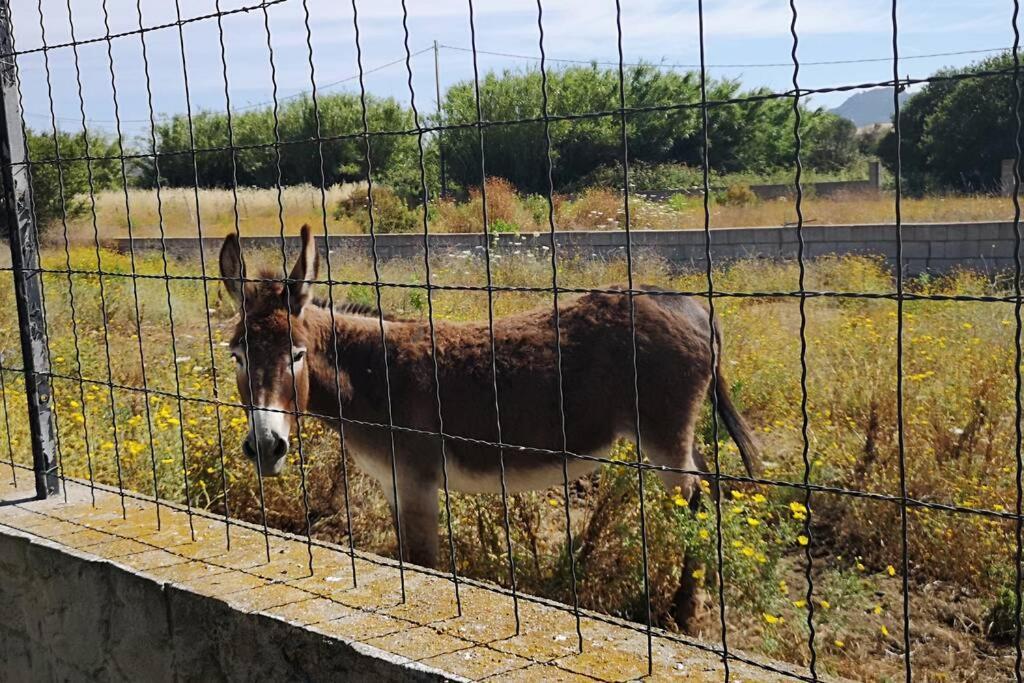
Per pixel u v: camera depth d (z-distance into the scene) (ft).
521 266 42.42
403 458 14.16
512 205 57.47
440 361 14.38
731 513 13.29
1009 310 26.32
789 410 20.25
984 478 16.02
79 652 10.54
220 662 9.09
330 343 14.26
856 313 29.48
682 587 13.47
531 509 15.44
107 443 17.20
